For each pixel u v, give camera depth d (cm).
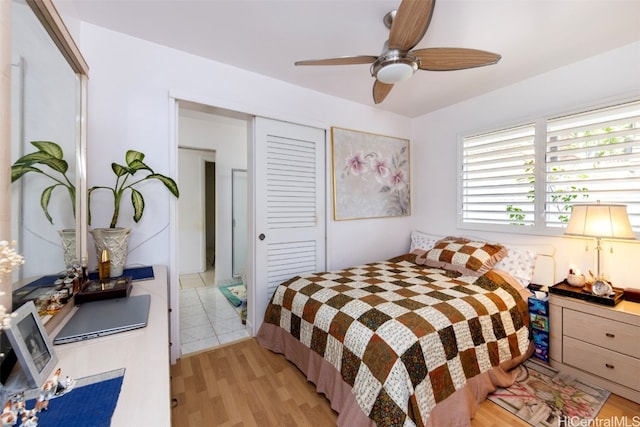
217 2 162
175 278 210
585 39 196
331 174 292
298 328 198
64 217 121
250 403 168
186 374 197
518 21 175
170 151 206
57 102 116
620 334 174
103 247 159
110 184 188
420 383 130
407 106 323
